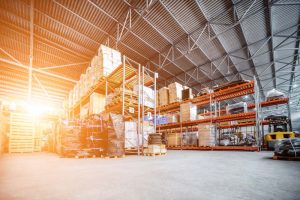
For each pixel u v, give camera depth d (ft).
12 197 6.05
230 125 45.09
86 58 42.22
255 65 48.44
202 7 30.94
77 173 10.39
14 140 31.83
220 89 34.53
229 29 33.19
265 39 38.09
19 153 30.45
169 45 40.45
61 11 30.09
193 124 40.09
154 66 48.65
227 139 38.32
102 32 35.14
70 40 36.68
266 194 6.20
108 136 20.18
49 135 38.86
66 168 12.32
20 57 40.50
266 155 21.94
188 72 53.01
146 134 26.81
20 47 37.65
